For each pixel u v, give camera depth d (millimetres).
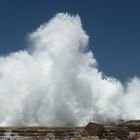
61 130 115188
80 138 104000
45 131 116000
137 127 118625
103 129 112812
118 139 108500
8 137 112062
